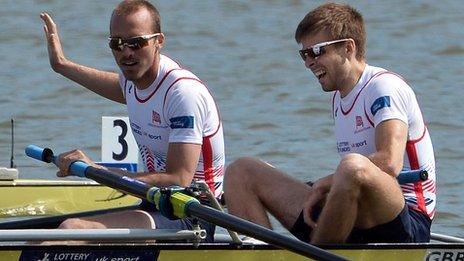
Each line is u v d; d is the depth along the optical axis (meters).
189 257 23.59
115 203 35.88
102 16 84.88
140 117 26.58
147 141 26.72
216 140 26.30
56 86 58.28
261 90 59.72
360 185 23.44
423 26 82.25
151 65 25.84
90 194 35.88
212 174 26.44
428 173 25.12
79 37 76.19
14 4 89.44
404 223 24.59
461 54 72.19
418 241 25.27
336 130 26.27
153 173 25.48
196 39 76.75
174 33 79.00
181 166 25.53
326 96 57.34
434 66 68.38
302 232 25.39
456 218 36.53
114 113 52.94
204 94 25.95
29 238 23.14
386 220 24.36
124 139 35.12
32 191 35.56
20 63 65.62
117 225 24.58
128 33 25.50
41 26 79.19
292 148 46.62
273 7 91.38
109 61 68.19
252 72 65.00
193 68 66.69
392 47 74.81
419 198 25.45
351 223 23.97
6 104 54.09
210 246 23.61
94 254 23.27
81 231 23.38
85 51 71.31
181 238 23.75
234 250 23.67
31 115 51.97
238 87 60.78
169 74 25.95
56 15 84.88
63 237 23.28
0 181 35.25
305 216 24.52
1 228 26.53
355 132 25.59
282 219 25.77
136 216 24.83
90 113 52.66
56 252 23.12
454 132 50.25
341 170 23.45
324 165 43.62
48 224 26.75
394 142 24.41
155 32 25.84
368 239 24.70
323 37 25.06
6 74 62.19
